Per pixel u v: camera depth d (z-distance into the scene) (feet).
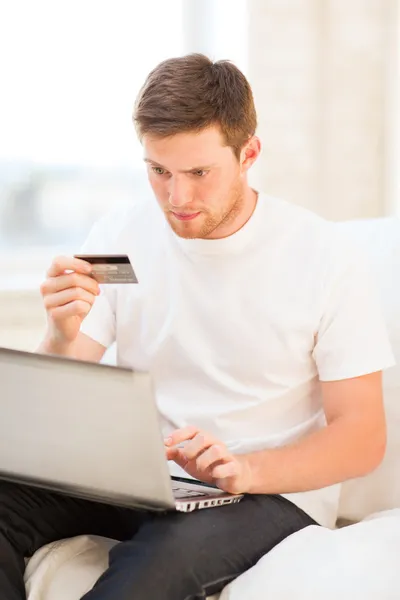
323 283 6.42
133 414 4.93
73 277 6.30
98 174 10.73
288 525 5.94
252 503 5.90
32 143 10.52
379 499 7.09
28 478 5.56
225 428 6.49
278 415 6.51
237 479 5.69
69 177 10.67
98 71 10.53
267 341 6.48
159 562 5.18
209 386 6.64
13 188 10.55
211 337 6.59
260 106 10.19
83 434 5.12
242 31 10.20
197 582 5.29
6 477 5.67
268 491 5.93
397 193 10.32
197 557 5.30
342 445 6.12
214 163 5.98
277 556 5.46
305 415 6.59
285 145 10.32
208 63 6.13
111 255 6.10
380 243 7.61
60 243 10.77
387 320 7.23
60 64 10.44
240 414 6.49
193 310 6.63
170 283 6.73
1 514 5.81
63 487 5.48
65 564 5.69
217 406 6.56
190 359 6.63
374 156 10.52
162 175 6.09
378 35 10.28
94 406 5.00
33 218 10.65
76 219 10.76
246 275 6.54
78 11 10.40
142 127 5.94
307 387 6.58
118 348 7.02
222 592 5.44
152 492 5.20
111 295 7.02
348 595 5.09
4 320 10.16
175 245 6.73
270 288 6.50
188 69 6.00
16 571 5.58
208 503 5.68
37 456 5.38
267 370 6.50
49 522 5.99
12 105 10.39
